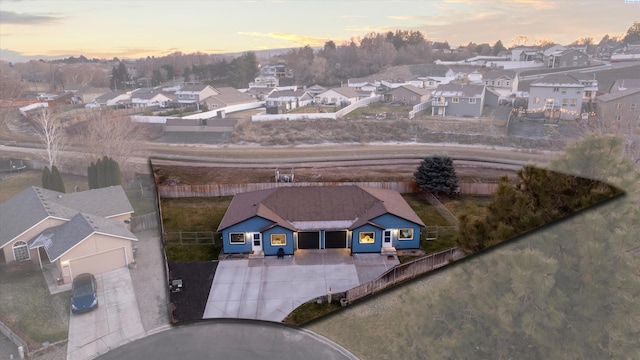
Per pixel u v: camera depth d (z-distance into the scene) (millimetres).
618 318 4090
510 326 4324
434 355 4848
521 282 4223
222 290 11070
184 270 12273
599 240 4148
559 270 4262
